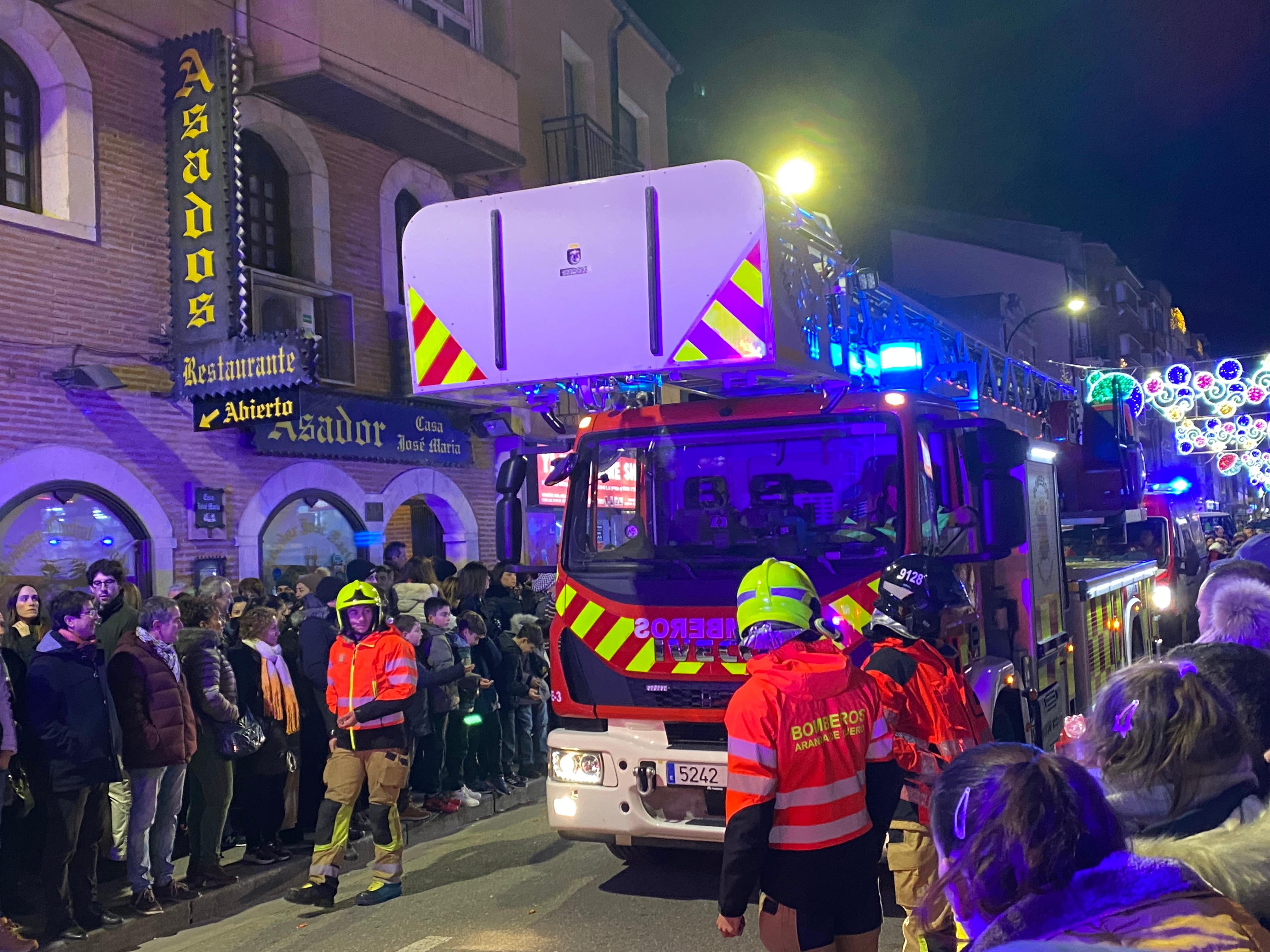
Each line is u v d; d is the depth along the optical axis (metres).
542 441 6.59
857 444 5.70
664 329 5.29
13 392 8.66
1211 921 1.46
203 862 6.30
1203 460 36.03
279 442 10.96
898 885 4.24
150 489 9.67
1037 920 1.48
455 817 8.12
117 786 6.07
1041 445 7.39
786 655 3.44
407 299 5.83
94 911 5.59
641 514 5.94
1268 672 2.49
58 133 9.20
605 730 5.72
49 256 8.98
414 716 7.67
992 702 5.73
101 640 6.47
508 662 9.05
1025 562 6.78
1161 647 11.98
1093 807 1.53
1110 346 51.31
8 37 9.03
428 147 13.02
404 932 5.57
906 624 4.20
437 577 11.11
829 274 5.94
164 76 9.93
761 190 5.13
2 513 8.50
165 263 9.91
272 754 6.70
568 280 5.48
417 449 12.97
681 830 5.40
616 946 5.14
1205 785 2.05
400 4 12.72
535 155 16.05
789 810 3.31
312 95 11.27
